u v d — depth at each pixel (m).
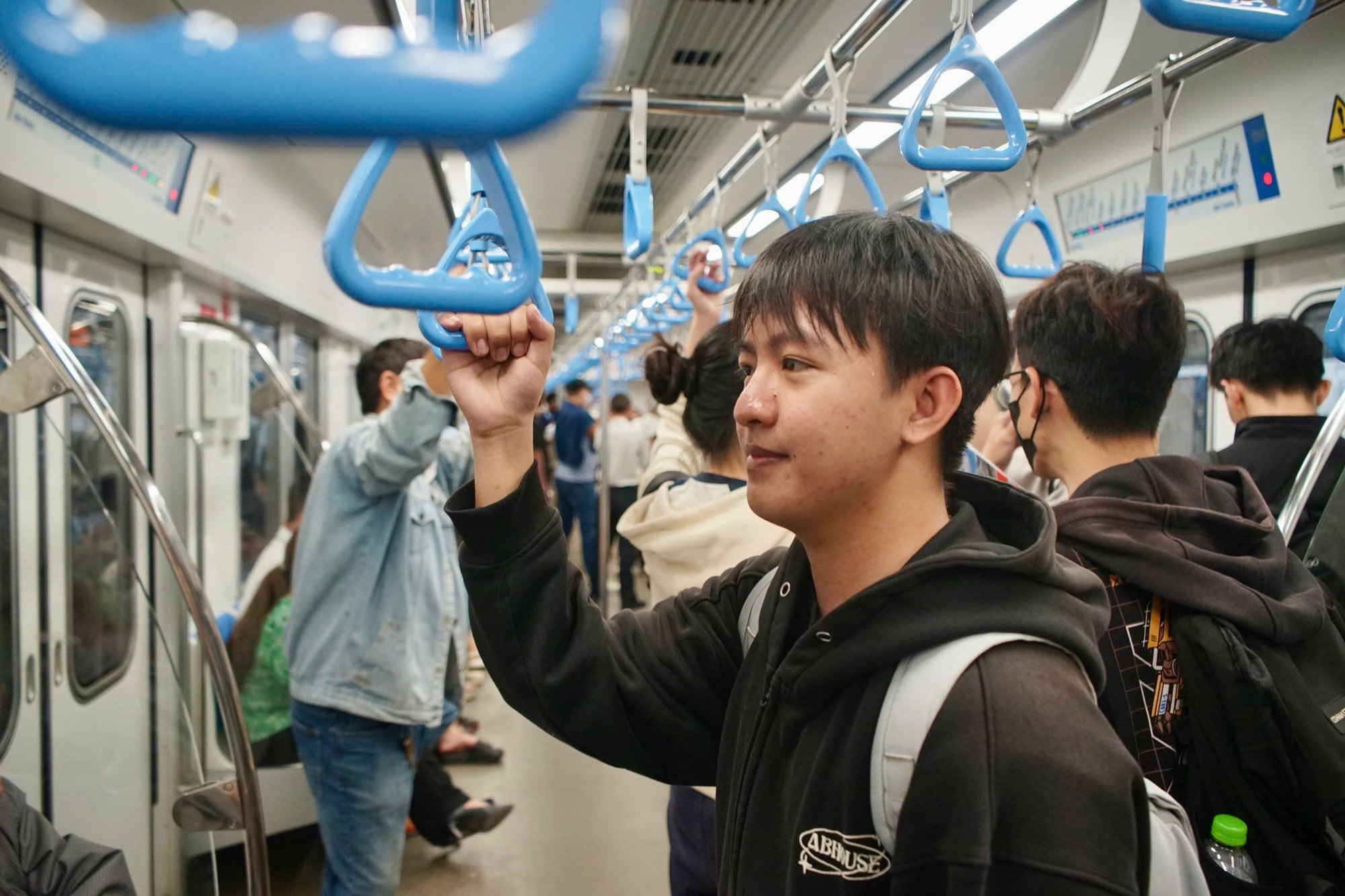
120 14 1.57
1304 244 2.30
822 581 0.64
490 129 0.20
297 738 1.80
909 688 0.52
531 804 3.05
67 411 1.83
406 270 0.46
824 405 0.55
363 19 1.74
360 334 4.79
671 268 2.41
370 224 3.70
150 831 1.40
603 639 0.81
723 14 2.37
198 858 1.40
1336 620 0.94
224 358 2.43
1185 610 0.79
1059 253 1.49
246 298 3.00
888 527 0.59
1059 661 0.52
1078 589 0.57
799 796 0.57
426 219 3.61
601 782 3.23
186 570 1.24
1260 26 0.53
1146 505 0.84
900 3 1.02
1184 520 0.83
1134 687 0.80
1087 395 0.95
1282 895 0.74
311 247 3.39
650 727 0.82
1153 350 0.92
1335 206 2.05
